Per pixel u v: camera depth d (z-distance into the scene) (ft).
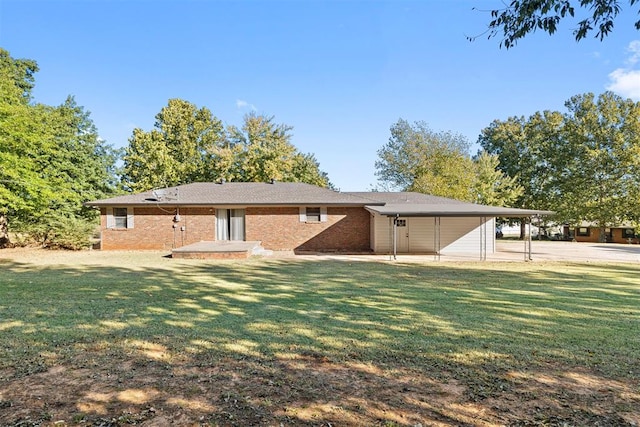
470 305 22.61
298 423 9.09
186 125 114.52
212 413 9.53
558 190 111.65
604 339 15.97
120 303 22.74
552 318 19.54
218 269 39.60
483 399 10.41
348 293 26.50
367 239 63.82
